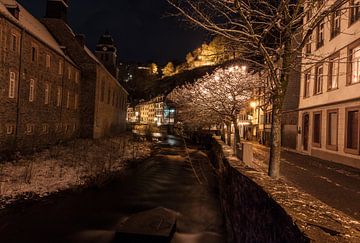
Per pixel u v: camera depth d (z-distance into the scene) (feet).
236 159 35.83
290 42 23.25
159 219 38.19
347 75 61.05
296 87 97.66
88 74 121.70
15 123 69.51
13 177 55.36
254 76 73.61
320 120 75.00
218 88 71.41
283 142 104.06
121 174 71.46
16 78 70.08
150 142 158.20
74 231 37.42
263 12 22.66
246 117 175.32
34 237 35.45
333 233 9.98
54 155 76.95
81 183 59.77
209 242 33.71
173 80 448.24
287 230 11.76
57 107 96.58
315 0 20.59
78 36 126.11
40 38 80.74
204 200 52.03
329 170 51.75
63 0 124.47
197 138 153.69
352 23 59.88
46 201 47.93
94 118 121.49
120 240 34.47
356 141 57.52
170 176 73.10
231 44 24.79
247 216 20.15
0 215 41.14
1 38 62.28
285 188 16.58
